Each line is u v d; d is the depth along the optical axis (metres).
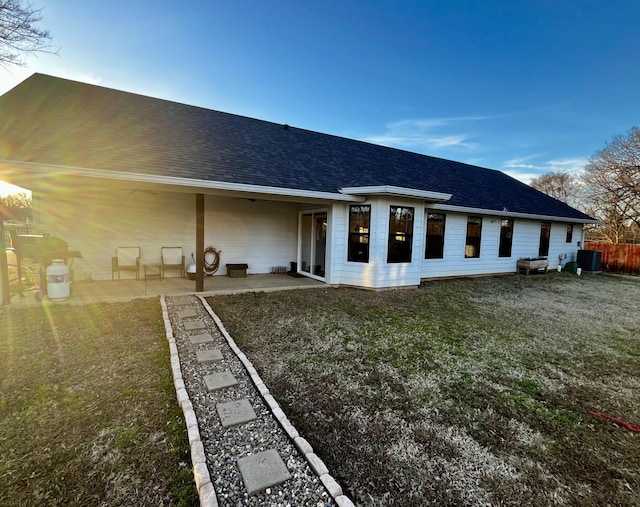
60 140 5.85
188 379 3.23
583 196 25.84
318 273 9.19
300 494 1.88
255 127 10.05
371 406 2.96
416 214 8.52
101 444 2.28
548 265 13.27
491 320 6.00
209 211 9.03
